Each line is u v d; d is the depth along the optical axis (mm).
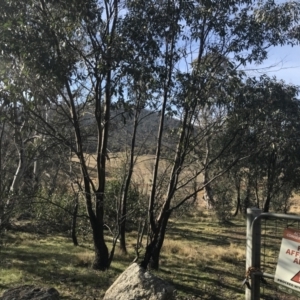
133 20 8117
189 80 8523
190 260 12414
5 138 13750
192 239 17312
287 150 14617
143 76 7879
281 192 26734
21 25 7324
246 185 26672
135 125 10844
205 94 8648
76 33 8102
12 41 7254
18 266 10016
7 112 8562
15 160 14312
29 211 16406
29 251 12172
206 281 10086
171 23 8531
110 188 13891
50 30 7531
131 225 17656
